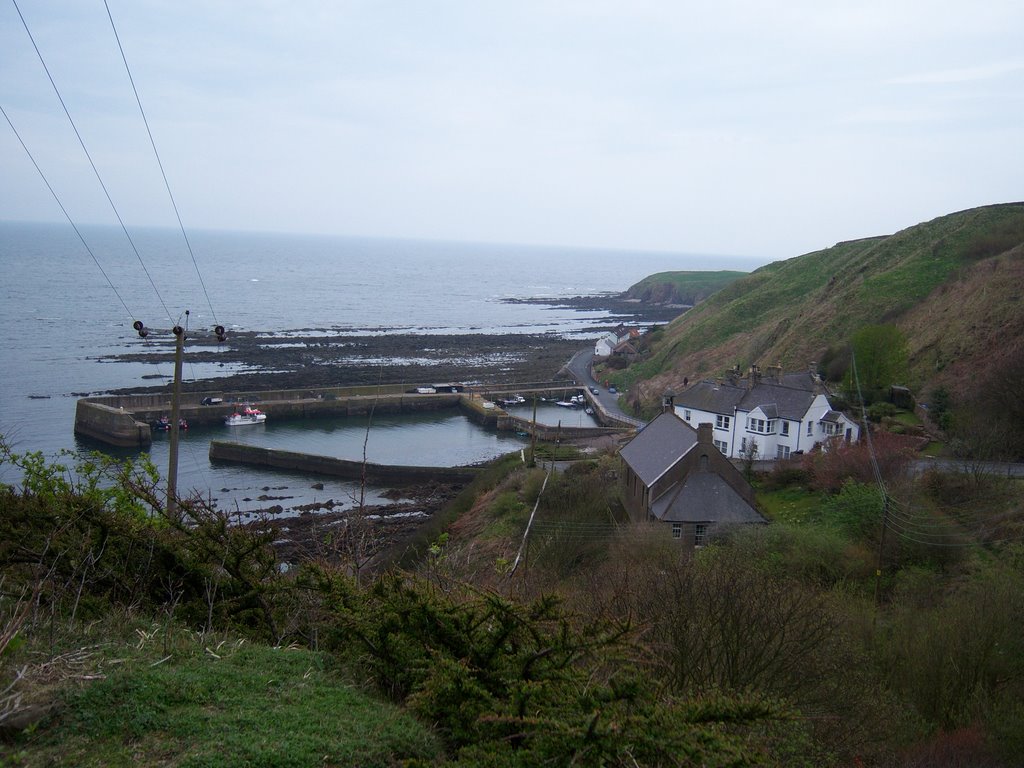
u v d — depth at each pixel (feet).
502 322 635.25
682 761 20.68
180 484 204.64
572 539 118.32
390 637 28.17
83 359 358.84
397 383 343.67
